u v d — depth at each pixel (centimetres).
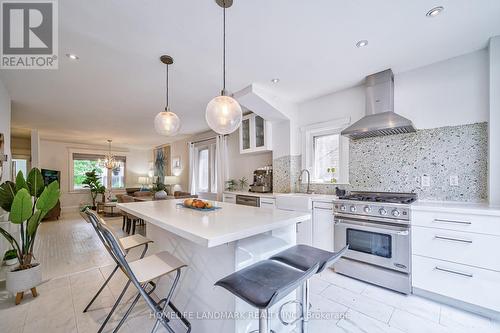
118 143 786
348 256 246
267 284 101
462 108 226
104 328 163
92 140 719
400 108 263
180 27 181
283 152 372
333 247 267
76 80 278
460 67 228
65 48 210
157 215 169
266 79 281
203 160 638
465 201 223
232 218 156
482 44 209
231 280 104
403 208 210
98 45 206
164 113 240
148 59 232
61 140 713
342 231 252
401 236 211
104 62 236
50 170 658
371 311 184
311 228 289
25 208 196
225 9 160
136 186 894
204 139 601
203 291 151
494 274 169
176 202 260
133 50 215
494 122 197
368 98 270
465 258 180
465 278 181
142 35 191
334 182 326
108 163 764
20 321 171
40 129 550
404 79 261
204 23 176
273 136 389
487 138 211
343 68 254
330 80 285
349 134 267
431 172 243
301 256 137
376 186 282
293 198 308
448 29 186
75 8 159
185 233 120
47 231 458
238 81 287
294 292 167
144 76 270
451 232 187
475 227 176
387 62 241
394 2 156
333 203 261
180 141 717
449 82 234
